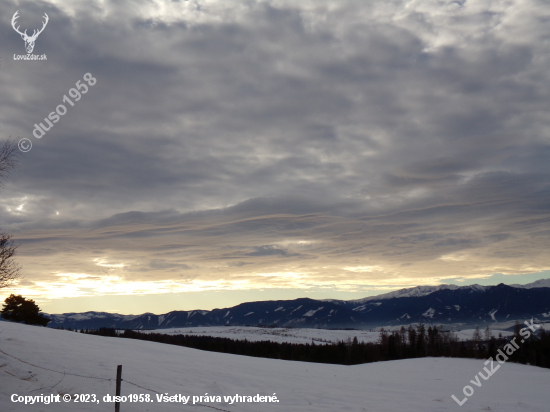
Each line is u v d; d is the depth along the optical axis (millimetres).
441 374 35219
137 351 31641
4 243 15891
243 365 31219
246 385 21469
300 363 40344
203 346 101688
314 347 100250
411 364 44469
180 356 32500
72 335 37125
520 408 19516
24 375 15172
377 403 19016
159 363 25375
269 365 33594
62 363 19000
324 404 17984
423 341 92438
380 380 29672
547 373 38344
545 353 58312
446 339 92375
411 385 27453
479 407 19016
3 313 66500
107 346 31750
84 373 17688
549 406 20828
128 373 19641
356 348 95188
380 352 94938
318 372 31797
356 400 19578
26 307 67562
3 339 23734
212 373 24219
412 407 18328
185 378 21078
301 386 23047
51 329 40531
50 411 11266
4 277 15664
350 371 34812
